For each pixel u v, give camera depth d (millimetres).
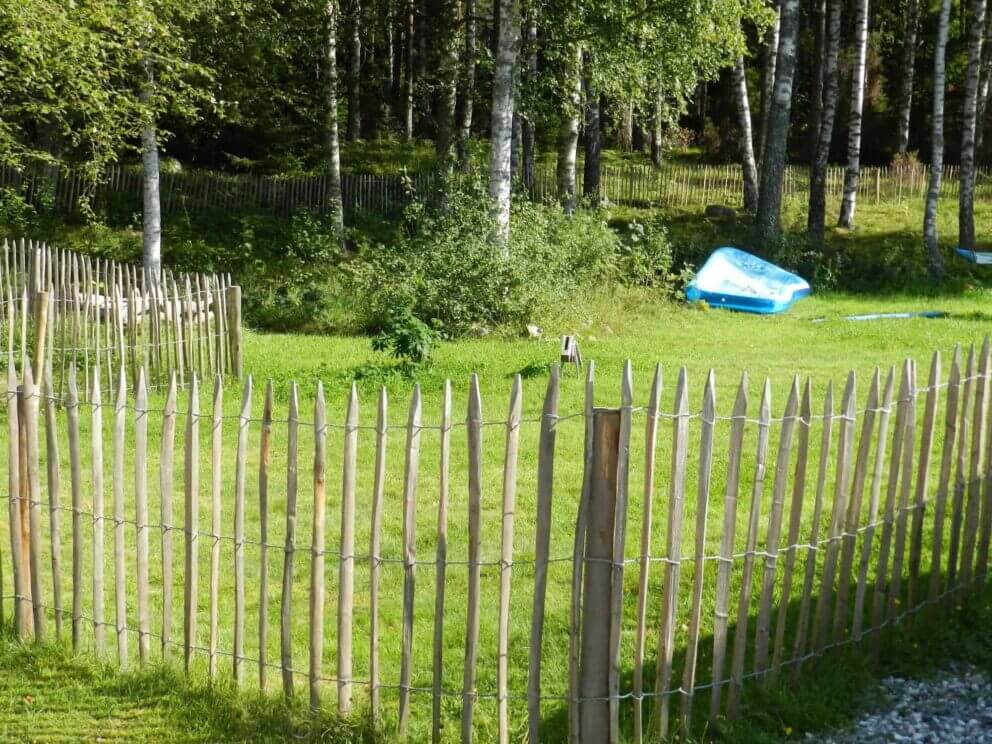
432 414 11617
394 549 7680
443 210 22938
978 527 6535
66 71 16719
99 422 5680
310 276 23859
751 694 5344
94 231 27469
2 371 12906
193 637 5660
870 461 9695
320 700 5375
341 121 34500
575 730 4891
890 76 43625
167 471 5551
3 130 18641
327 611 6703
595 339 17188
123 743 5199
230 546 7785
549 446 4766
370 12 34531
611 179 34969
